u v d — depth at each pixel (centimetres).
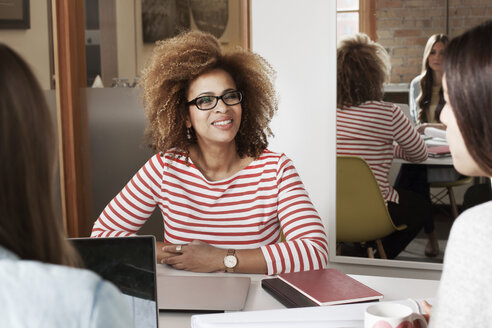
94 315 58
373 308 106
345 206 298
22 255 64
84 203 345
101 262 108
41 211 65
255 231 187
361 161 292
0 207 63
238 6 338
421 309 124
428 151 280
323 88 297
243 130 195
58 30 327
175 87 191
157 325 109
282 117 305
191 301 141
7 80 63
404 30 278
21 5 327
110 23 339
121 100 342
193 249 171
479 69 80
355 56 287
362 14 284
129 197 196
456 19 269
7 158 62
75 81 334
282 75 303
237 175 190
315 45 296
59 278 59
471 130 82
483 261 72
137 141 343
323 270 158
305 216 183
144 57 344
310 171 304
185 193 191
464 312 73
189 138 196
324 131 299
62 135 333
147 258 110
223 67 192
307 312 120
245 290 148
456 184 278
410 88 279
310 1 294
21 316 56
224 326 115
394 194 289
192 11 346
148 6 344
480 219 74
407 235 289
